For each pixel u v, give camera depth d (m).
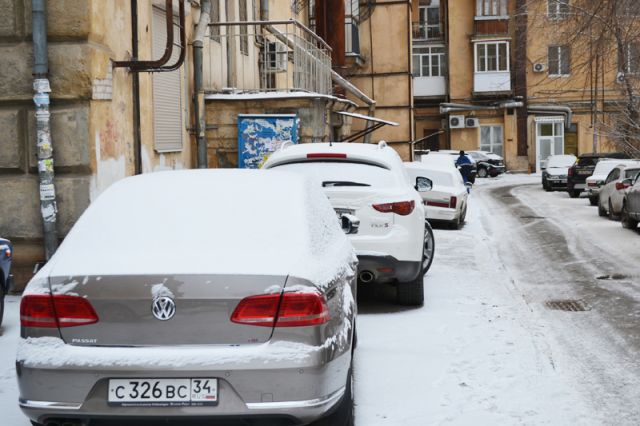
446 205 20.97
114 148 11.79
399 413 5.80
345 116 24.86
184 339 4.36
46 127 10.47
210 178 5.39
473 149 56.50
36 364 4.36
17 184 10.73
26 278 10.78
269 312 4.38
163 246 4.67
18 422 5.52
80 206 10.70
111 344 4.38
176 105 15.53
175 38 15.45
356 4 36.78
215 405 4.31
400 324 8.83
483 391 6.34
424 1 57.38
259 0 23.89
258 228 4.85
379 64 37.94
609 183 24.44
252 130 16.64
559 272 13.30
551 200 33.34
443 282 11.83
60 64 10.62
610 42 20.91
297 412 4.37
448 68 56.22
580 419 5.67
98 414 4.32
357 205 8.96
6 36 10.62
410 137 38.00
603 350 7.73
